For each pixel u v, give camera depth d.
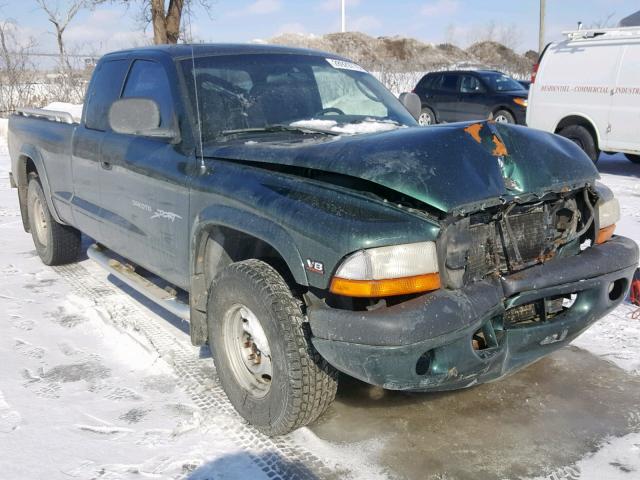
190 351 3.92
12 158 6.10
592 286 2.98
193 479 2.66
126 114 3.42
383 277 2.42
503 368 2.78
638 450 2.81
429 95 16.55
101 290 5.12
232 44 4.12
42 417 3.15
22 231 7.21
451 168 2.62
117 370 3.70
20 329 4.30
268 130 3.60
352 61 4.50
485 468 2.71
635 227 6.60
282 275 2.90
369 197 2.58
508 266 2.79
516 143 2.90
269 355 2.89
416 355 2.42
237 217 2.92
